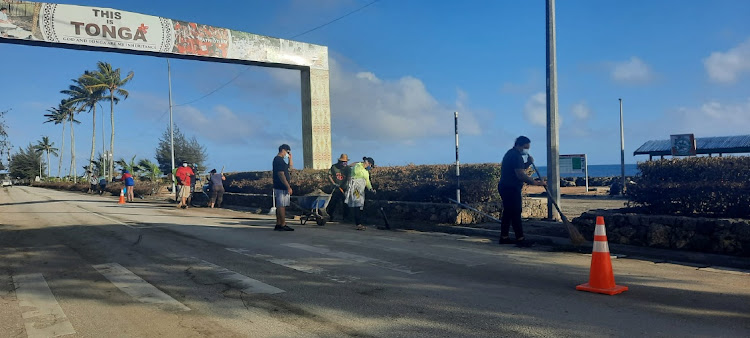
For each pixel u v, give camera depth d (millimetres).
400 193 12945
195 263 6859
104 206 20234
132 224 12156
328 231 10570
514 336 3750
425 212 11438
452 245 8359
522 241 8164
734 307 4441
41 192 42625
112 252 7895
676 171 7855
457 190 10852
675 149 23250
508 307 4527
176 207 19797
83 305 4855
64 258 7461
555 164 10328
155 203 23031
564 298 4812
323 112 23781
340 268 6438
